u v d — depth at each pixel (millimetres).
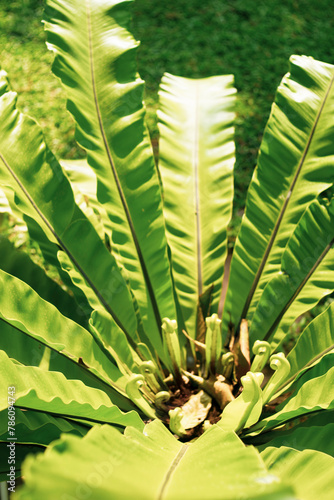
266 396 1340
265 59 2488
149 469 990
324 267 1430
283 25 2646
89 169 1632
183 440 1369
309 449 1206
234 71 2430
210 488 845
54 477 784
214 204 1518
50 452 845
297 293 1445
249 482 866
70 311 1500
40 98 2303
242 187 2064
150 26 2660
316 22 2695
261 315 1472
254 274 1482
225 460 1009
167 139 1540
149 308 1487
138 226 1459
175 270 1521
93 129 1422
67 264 1375
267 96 2332
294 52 2521
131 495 780
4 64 2441
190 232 1519
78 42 1419
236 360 1436
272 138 1441
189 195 1520
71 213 1396
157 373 1466
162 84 1590
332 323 1350
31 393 1123
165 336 1462
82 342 1342
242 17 2697
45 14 1424
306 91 1433
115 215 1446
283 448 1189
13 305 1273
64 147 2162
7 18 2662
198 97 1580
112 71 1426
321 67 1444
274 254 1468
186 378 1480
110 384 1369
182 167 1527
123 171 1440
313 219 1420
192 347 1514
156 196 1463
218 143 1538
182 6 2750
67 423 1293
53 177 1378
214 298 1534
